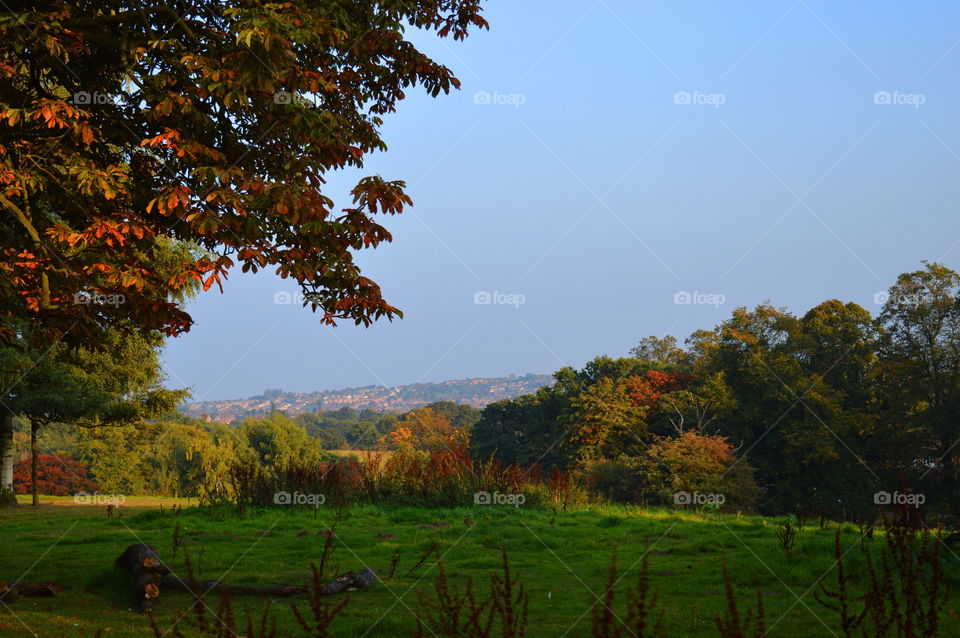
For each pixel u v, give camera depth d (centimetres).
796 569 973
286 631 688
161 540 1387
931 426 4538
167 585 911
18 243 1027
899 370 4825
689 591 898
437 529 1516
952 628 668
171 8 910
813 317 5500
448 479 2023
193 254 2330
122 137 914
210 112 920
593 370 6594
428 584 953
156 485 5822
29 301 945
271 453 6197
